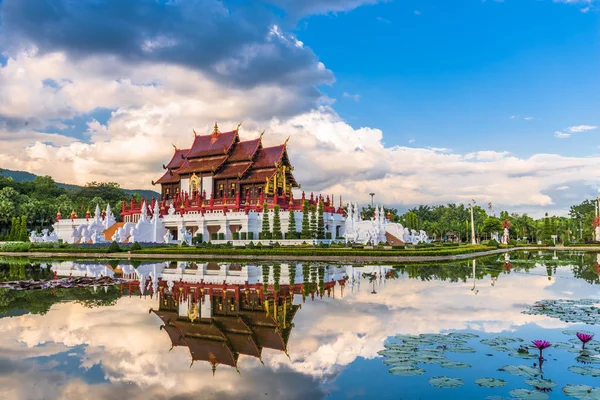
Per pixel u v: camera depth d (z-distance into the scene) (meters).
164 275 36.09
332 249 55.03
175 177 93.56
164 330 18.36
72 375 13.27
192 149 94.12
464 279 33.25
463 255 58.72
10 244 65.56
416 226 119.44
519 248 98.69
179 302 24.08
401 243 80.06
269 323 19.34
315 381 12.64
